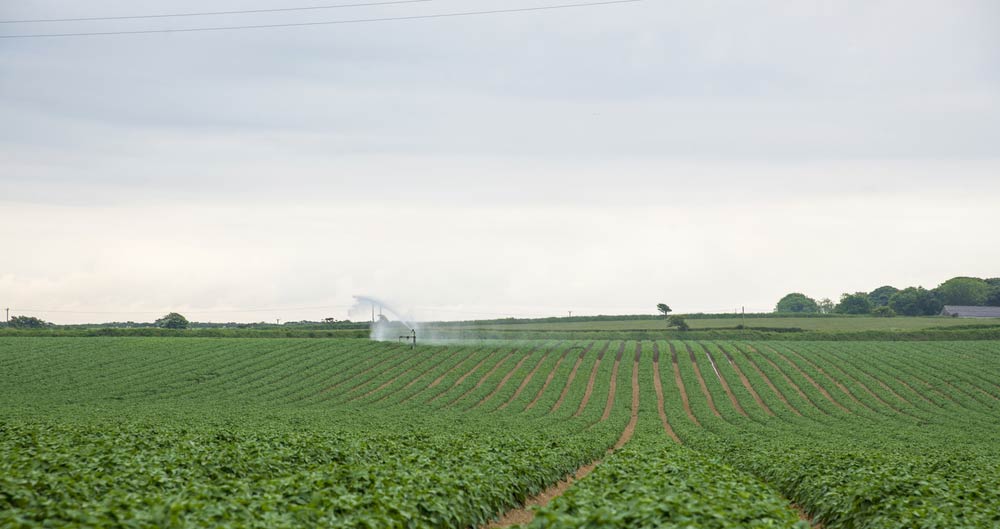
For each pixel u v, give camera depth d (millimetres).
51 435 27234
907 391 70438
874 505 18172
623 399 67375
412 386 72688
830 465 25922
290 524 12383
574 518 12133
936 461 29234
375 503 14539
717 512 13297
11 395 63438
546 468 25625
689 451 30656
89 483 15594
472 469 21000
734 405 65875
